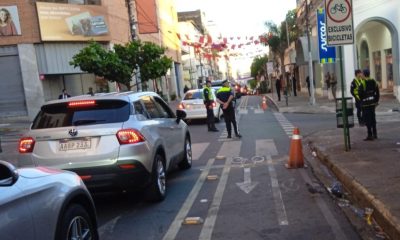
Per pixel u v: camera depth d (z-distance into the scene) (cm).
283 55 5684
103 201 780
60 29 2873
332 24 975
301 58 3681
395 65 2580
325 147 1108
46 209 395
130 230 620
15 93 2780
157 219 662
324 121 1869
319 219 619
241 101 4131
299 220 620
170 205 733
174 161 885
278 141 1365
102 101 715
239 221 632
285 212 659
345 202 696
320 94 3828
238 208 694
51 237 399
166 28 5709
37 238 376
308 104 2842
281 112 2498
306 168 953
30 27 2780
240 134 1591
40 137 693
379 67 3173
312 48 3042
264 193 771
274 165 1003
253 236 570
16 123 2652
